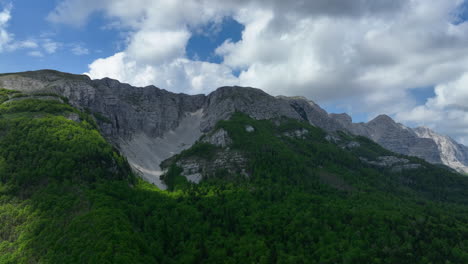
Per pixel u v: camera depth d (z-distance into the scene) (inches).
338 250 6555.1
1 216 6343.5
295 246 6766.7
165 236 6835.6
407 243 6830.7
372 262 6181.1
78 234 5639.8
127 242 5556.1
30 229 6028.5
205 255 6387.8
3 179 7234.3
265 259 6141.7
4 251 5679.1
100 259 5012.3
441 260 6496.1
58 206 6505.9
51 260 5241.1
